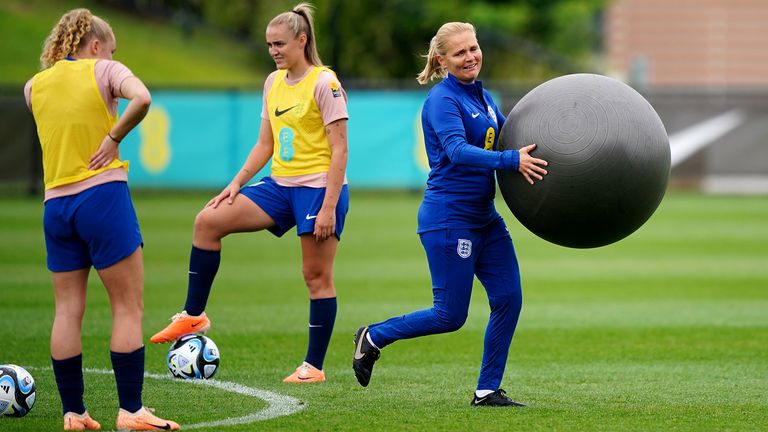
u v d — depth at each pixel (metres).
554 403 24.88
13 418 22.95
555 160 22.48
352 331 35.25
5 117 85.31
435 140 23.81
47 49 21.31
